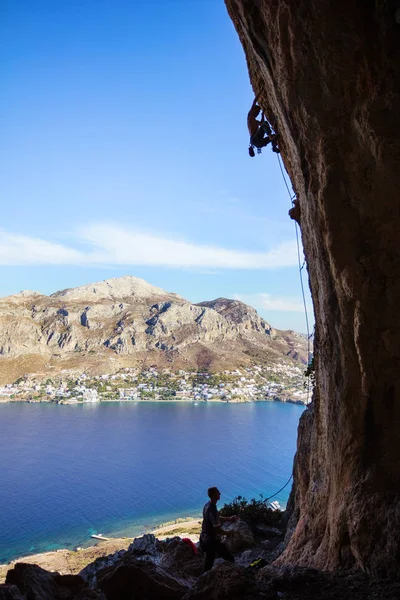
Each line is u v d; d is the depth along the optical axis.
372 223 5.83
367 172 5.75
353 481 5.89
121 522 83.44
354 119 5.76
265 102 9.41
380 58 5.42
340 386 6.40
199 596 5.24
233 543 12.77
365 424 5.98
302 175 7.09
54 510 89.88
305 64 6.09
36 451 139.12
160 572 6.36
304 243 8.60
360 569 5.43
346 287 5.97
